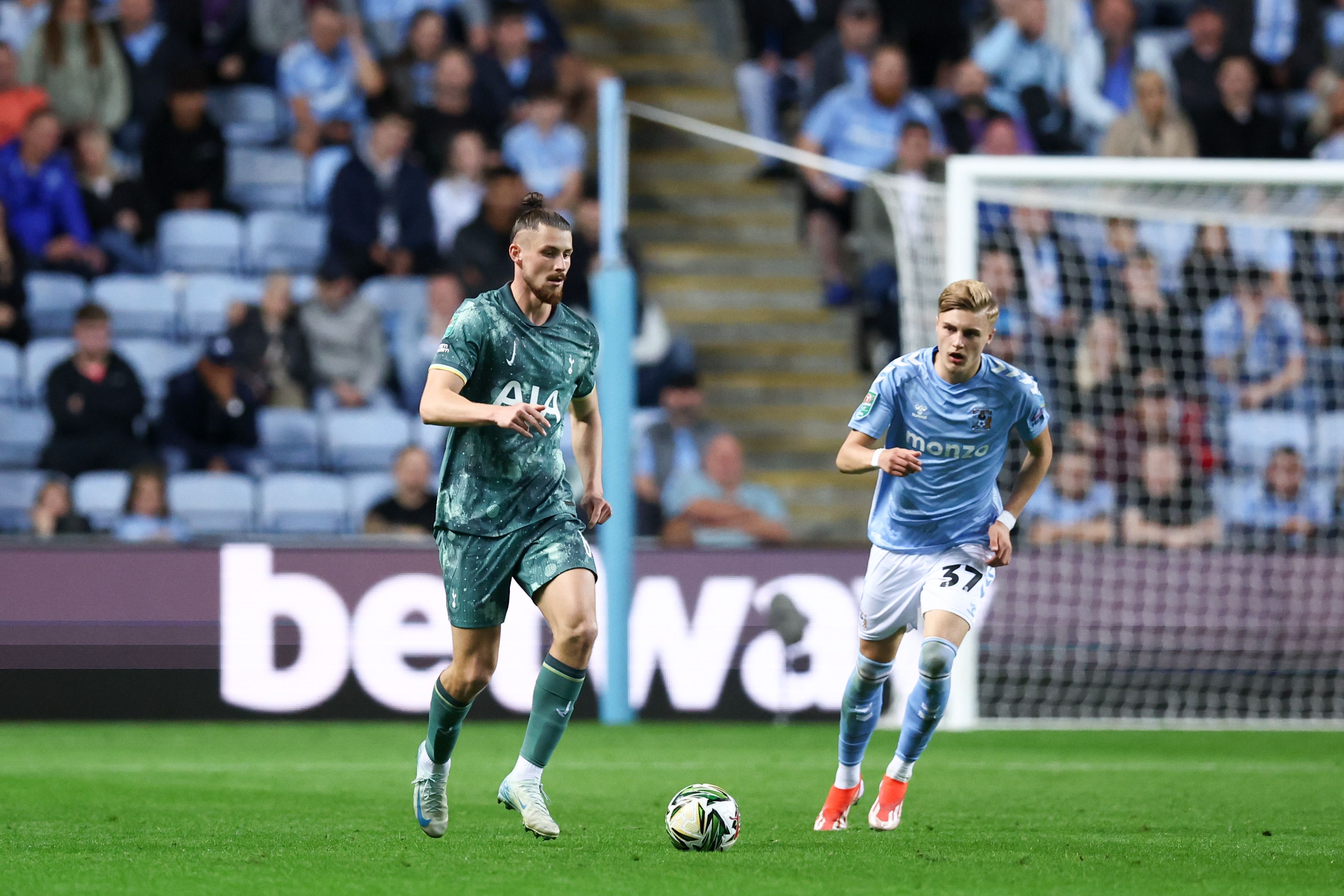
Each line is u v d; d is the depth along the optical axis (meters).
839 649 39.50
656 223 54.50
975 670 38.12
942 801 24.03
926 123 53.38
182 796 23.89
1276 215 49.69
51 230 48.69
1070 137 56.47
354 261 49.41
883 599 19.73
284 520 45.12
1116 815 22.28
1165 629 41.12
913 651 38.97
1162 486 45.81
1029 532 44.41
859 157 53.00
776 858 17.12
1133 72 57.97
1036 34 56.59
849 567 39.84
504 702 38.12
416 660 38.41
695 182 55.84
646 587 39.16
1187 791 25.72
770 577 39.56
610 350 37.81
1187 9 61.31
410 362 48.34
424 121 52.66
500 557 17.53
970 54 58.12
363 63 53.72
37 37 50.94
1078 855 17.75
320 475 45.78
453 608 17.62
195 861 16.77
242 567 38.12
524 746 18.27
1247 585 41.16
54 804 22.77
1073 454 45.72
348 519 45.56
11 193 48.31
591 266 50.03
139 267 49.81
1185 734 37.72
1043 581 41.19
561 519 17.75
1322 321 50.50
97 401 44.38
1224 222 40.44
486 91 53.34
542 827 17.92
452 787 24.97
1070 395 47.00
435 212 50.38
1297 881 16.02
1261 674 40.94
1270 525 46.88
